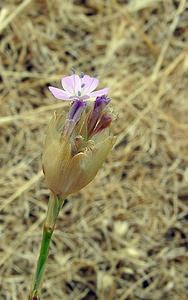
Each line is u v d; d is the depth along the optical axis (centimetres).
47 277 21
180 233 22
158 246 22
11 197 22
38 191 22
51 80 25
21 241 21
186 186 23
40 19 27
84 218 22
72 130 10
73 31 27
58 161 10
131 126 24
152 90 25
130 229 22
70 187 10
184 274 22
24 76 25
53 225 11
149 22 28
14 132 24
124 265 22
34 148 23
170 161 24
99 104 10
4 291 21
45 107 24
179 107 25
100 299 21
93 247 22
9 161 23
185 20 28
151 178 23
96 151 10
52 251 21
